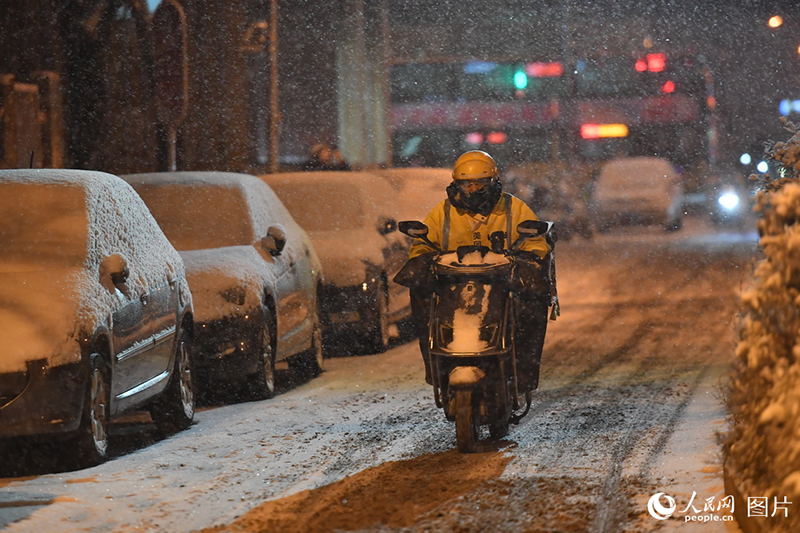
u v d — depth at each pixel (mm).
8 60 51875
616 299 45938
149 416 26531
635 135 93562
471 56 90812
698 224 95188
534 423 22141
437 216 19797
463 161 19359
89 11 53375
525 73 91188
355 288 35062
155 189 31234
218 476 18484
